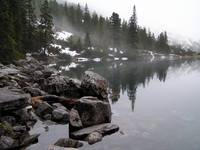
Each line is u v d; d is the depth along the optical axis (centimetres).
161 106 1862
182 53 15075
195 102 2017
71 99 1625
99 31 11000
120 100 2070
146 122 1424
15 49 3962
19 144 991
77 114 1255
